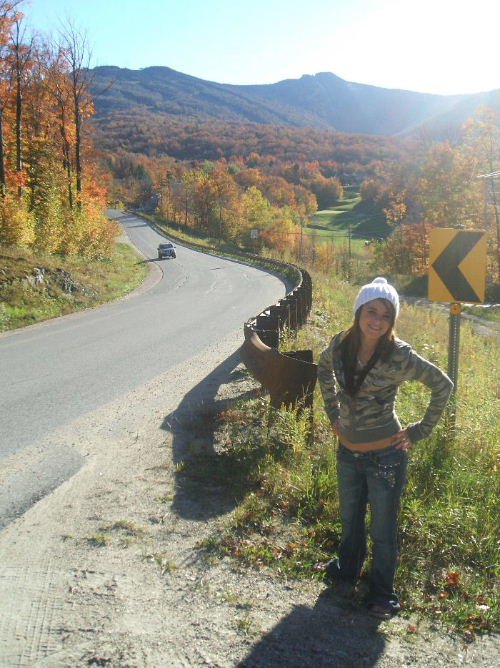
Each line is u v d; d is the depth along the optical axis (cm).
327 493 499
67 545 434
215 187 10181
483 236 591
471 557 425
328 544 438
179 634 337
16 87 3659
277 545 434
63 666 309
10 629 338
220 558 417
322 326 1639
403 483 369
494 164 4869
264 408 743
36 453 636
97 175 5169
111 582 386
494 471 547
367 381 355
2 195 2908
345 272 5184
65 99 4047
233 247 7575
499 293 3644
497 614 366
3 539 444
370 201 15588
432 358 1034
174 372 1047
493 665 323
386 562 365
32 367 1133
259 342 823
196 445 638
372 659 323
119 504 502
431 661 324
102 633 336
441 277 601
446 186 5072
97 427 729
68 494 525
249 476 544
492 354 1335
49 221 3152
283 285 3112
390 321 349
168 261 5356
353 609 366
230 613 357
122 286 3123
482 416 647
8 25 3378
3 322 1870
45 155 4003
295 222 11906
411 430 362
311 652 326
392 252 5838
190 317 1889
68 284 2436
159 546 432
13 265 2250
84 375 1045
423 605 373
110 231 4491
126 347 1342
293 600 373
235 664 314
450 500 480
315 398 755
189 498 511
